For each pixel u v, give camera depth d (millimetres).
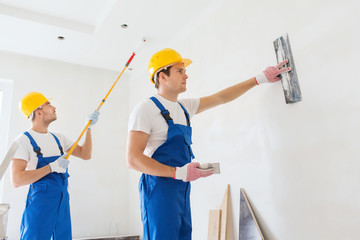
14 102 3561
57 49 3633
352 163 1459
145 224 1418
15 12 2959
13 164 2188
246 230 2023
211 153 2566
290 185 1793
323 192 1595
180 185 1472
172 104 1615
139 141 1425
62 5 3012
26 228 2084
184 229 1471
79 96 4020
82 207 3732
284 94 1875
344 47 1532
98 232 3750
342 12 1555
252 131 2139
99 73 4254
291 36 1865
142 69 4156
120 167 4117
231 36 2465
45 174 2178
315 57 1688
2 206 1003
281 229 1824
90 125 2820
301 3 1812
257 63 2154
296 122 1787
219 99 1899
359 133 1437
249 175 2127
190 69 3027
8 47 3545
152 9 2863
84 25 3283
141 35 3318
